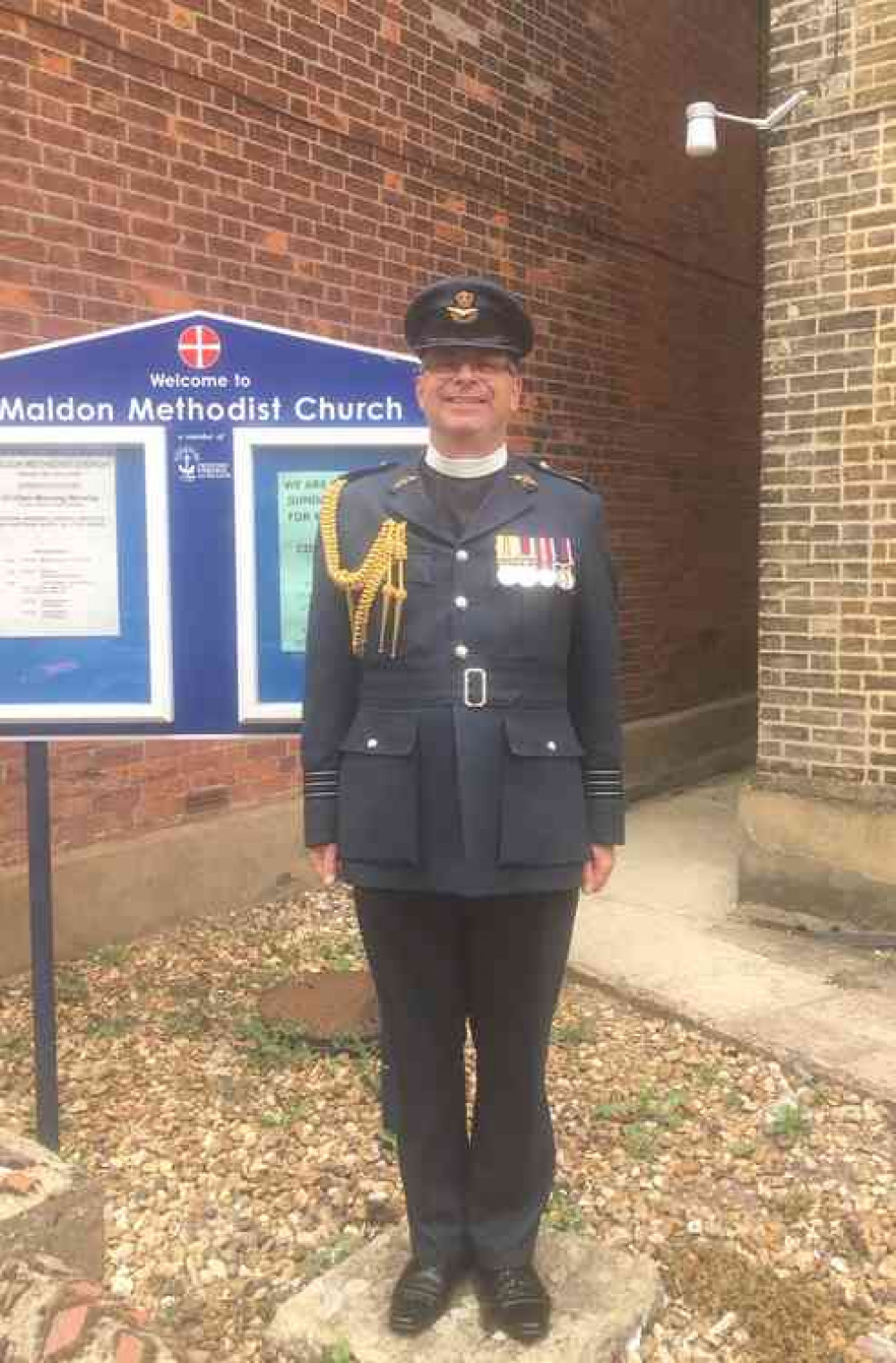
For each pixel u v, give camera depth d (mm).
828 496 4633
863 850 4648
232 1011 3912
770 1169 2982
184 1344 2199
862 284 4488
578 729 2219
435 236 5688
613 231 6992
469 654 2076
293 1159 3010
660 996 3996
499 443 2170
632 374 7258
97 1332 1890
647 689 7531
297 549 2801
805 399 4656
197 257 4582
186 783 4777
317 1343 2271
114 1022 3801
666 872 5621
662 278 7500
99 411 2754
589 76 6699
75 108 4137
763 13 8516
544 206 6410
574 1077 3471
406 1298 2287
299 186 4977
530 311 6375
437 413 2117
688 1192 2883
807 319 4625
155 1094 3344
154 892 4613
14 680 2787
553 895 2152
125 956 4379
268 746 5125
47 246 4086
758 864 4910
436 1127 2309
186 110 4500
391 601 2088
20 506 2754
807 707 4770
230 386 2770
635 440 7328
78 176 4160
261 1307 2457
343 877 2168
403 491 2160
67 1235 2246
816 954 4469
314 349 2771
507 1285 2281
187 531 2785
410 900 2174
